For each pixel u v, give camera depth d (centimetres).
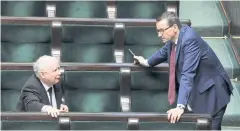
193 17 2273
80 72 1814
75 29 1917
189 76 1578
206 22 2247
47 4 2036
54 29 1888
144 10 2061
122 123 1533
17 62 1866
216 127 1678
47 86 1641
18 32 1912
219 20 2256
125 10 2062
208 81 1650
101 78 1822
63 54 1930
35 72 1627
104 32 1925
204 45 1633
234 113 1923
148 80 1827
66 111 1625
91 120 1528
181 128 1525
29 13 2042
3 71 1808
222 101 1659
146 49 1948
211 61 1645
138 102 1844
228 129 1906
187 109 1658
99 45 1939
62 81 1788
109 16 2016
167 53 1731
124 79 1800
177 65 1642
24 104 1614
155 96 1847
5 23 1903
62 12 2058
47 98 1631
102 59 1942
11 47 1922
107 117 1529
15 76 1814
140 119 1527
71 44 1933
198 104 1656
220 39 2236
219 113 1675
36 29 1916
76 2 2058
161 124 1526
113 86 1831
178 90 1723
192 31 1617
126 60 1933
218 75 1664
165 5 2061
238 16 2120
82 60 1938
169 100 1684
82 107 1839
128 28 1930
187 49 1594
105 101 1842
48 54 1930
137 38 1939
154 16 2061
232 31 2203
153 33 1938
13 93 1828
